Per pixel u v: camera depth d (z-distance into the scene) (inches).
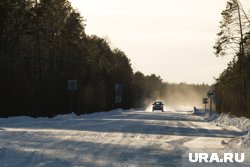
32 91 2475.4
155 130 1437.0
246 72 2925.7
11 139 935.0
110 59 6117.1
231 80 3117.6
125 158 699.4
